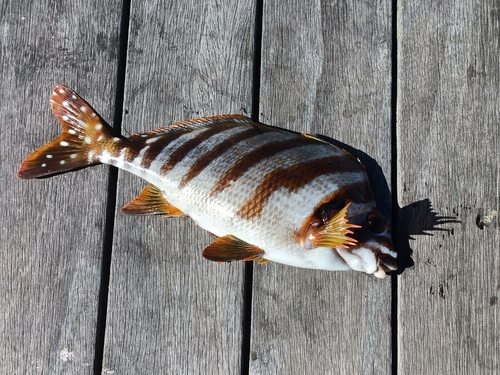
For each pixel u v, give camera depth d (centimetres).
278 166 49
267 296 54
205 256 48
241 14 57
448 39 56
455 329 53
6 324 54
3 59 56
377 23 56
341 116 55
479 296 53
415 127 55
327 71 56
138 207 52
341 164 50
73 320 54
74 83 56
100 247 54
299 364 53
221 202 49
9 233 55
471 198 54
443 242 54
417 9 56
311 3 56
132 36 56
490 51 55
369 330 53
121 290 54
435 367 53
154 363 53
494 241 53
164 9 57
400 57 56
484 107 55
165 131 52
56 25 56
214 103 56
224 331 53
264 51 56
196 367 53
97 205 55
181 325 54
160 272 54
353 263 50
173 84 56
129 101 56
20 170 53
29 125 56
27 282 54
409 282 54
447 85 55
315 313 53
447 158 54
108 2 57
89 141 53
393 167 55
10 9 56
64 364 54
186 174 50
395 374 53
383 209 54
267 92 56
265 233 49
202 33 56
